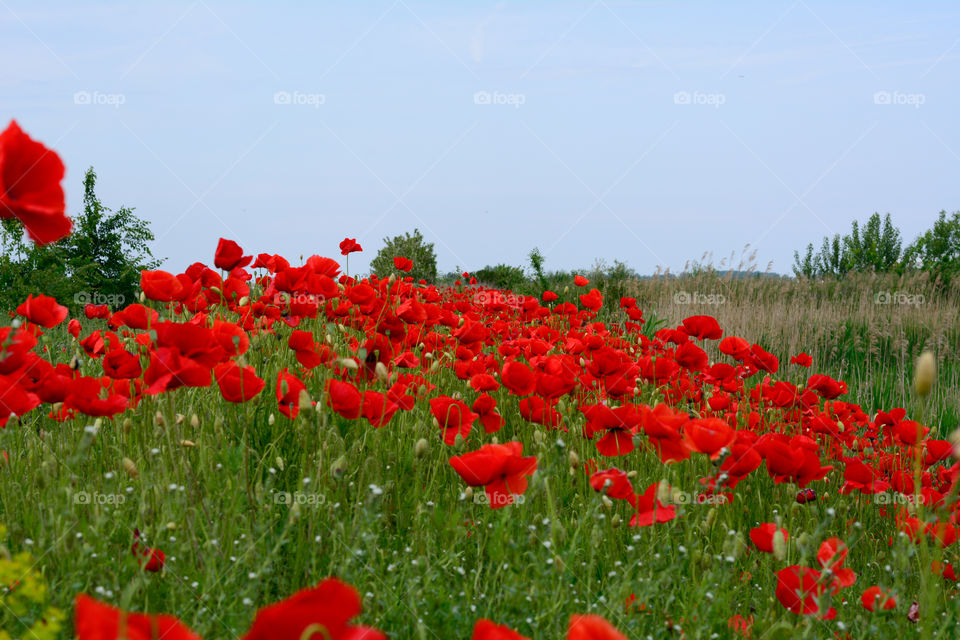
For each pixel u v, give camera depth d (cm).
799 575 190
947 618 215
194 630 167
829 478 411
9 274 1270
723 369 430
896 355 1002
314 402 282
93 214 1767
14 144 107
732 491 288
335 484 243
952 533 263
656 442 241
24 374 217
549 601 188
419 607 194
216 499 242
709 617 205
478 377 332
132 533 195
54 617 143
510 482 213
